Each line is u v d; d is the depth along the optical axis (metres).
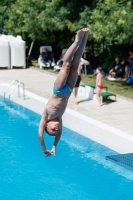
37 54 28.92
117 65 21.94
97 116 15.17
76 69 7.30
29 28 24.27
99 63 23.95
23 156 12.22
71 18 22.00
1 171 11.26
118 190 10.20
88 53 26.03
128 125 14.19
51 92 19.09
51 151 7.79
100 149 12.41
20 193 10.11
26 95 18.58
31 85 20.53
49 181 10.69
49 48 25.88
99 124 14.29
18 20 26.12
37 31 24.45
